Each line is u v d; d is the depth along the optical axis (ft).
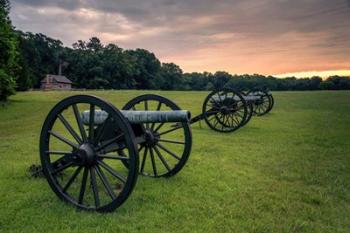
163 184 13.98
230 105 30.81
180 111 12.30
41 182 13.94
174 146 22.81
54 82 230.68
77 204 11.08
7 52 74.84
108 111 10.19
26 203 11.53
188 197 12.46
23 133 35.45
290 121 41.06
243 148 22.74
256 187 13.85
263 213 11.06
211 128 32.17
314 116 47.75
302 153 21.09
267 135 29.12
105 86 262.88
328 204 12.12
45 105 76.43
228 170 16.57
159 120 12.29
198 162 18.29
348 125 37.19
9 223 10.00
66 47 308.81
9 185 13.56
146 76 306.76
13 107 71.72
